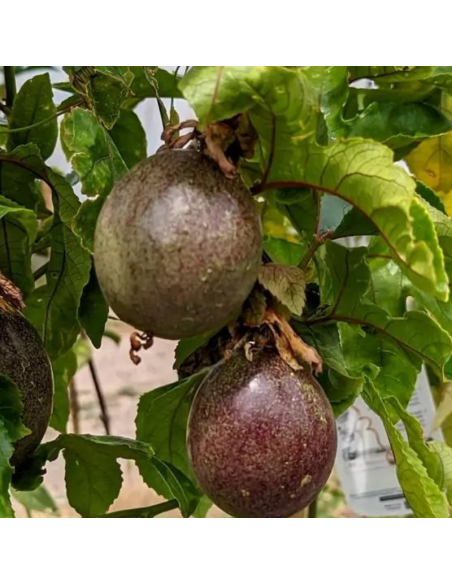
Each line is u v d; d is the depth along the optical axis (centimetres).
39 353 83
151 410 95
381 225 65
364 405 118
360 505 118
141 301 63
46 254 128
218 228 63
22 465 88
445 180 121
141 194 64
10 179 95
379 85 96
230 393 71
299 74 63
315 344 86
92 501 102
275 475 69
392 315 95
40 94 95
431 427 121
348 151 65
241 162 73
